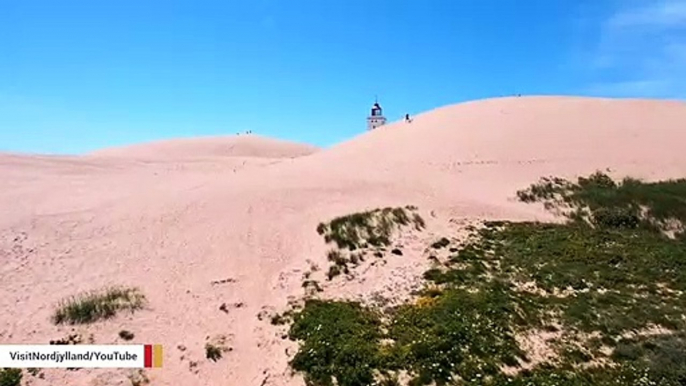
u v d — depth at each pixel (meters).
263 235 27.25
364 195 32.09
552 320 18.91
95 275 23.12
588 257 24.34
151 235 27.02
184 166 51.34
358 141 50.31
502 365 16.58
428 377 16.14
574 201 32.50
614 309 19.56
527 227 28.39
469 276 22.56
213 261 24.89
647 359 16.39
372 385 16.05
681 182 34.69
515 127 46.03
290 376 17.02
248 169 44.56
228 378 17.25
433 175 36.84
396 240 26.31
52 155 52.00
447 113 54.25
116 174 42.66
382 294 21.72
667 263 23.92
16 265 23.38
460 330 18.03
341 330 18.81
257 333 19.62
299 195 31.92
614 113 49.03
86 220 28.44
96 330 19.20
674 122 46.31
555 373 16.00
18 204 30.44
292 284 23.06
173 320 20.27
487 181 35.97
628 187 33.81
